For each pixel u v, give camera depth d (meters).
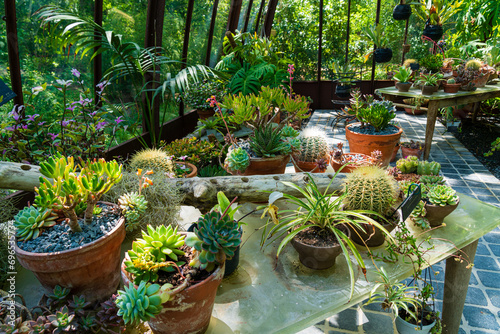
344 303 1.43
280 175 2.08
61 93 2.87
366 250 1.77
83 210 1.46
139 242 1.24
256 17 6.80
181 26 4.39
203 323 1.26
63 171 1.36
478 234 1.86
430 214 1.88
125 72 3.44
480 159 5.02
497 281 2.63
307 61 8.05
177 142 3.46
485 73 5.47
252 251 1.80
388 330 2.22
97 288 1.37
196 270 1.23
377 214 1.63
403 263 1.68
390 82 7.91
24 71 2.53
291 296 1.48
